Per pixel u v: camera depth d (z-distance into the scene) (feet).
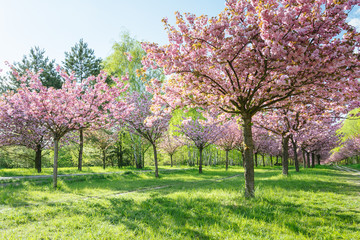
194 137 82.07
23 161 101.24
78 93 41.47
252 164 25.48
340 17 17.37
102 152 110.73
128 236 13.61
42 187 39.32
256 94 26.20
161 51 23.43
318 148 113.60
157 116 28.60
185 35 21.54
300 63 19.03
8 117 55.42
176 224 15.98
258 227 15.07
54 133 40.91
